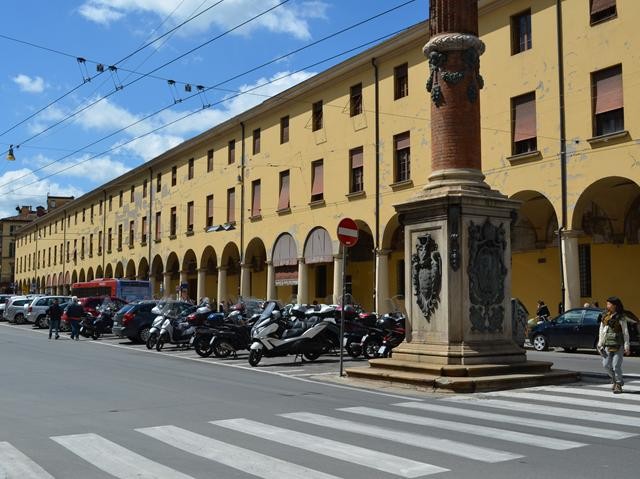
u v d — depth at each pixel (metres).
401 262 35.16
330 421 9.02
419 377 12.44
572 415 9.40
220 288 45.09
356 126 33.53
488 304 13.27
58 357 20.00
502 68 26.56
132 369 16.53
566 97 24.22
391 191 31.19
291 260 37.81
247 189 42.47
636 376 14.30
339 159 34.53
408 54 30.77
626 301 25.36
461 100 13.75
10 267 115.75
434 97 13.96
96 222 69.38
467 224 13.18
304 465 6.62
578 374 13.44
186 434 8.23
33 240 92.75
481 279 13.20
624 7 22.61
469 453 7.06
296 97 37.72
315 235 36.06
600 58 23.22
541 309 26.30
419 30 29.53
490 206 13.38
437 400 10.96
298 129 37.78
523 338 18.11
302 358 18.95
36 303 40.44
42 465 6.77
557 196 24.25
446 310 13.02
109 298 35.81
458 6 13.91
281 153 39.19
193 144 48.78
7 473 6.46
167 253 53.03
